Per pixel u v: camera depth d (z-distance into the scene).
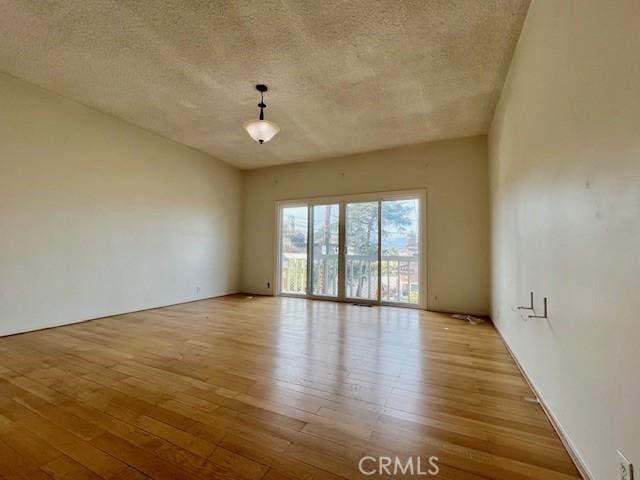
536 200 1.90
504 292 3.00
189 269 5.12
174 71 2.90
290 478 1.21
